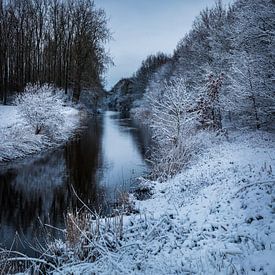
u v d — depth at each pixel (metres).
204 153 16.09
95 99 54.34
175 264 5.97
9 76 41.50
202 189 10.43
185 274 5.54
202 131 19.23
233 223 7.15
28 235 9.10
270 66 18.48
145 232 7.57
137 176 15.32
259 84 18.25
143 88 85.44
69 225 7.50
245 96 18.78
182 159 14.97
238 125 22.25
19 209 11.15
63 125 26.61
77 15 43.91
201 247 6.51
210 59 31.20
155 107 18.77
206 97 20.80
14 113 26.56
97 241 7.02
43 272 6.77
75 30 44.19
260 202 7.66
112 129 35.94
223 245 6.34
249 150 14.18
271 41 17.70
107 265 6.11
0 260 6.75
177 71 42.53
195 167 13.93
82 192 12.97
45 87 25.09
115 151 21.80
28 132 21.31
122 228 7.48
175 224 7.75
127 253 6.61
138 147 23.47
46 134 23.50
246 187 8.77
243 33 19.83
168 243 6.93
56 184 14.01
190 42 40.38
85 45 43.81
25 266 6.94
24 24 42.12
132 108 80.88
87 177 15.16
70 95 44.94
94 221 8.21
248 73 18.52
